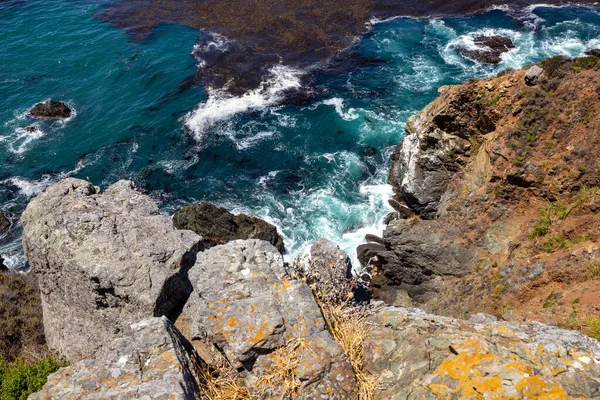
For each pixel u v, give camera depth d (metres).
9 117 32.56
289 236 24.72
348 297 8.26
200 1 45.06
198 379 6.76
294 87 33.94
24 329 13.28
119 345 6.63
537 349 6.53
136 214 9.97
